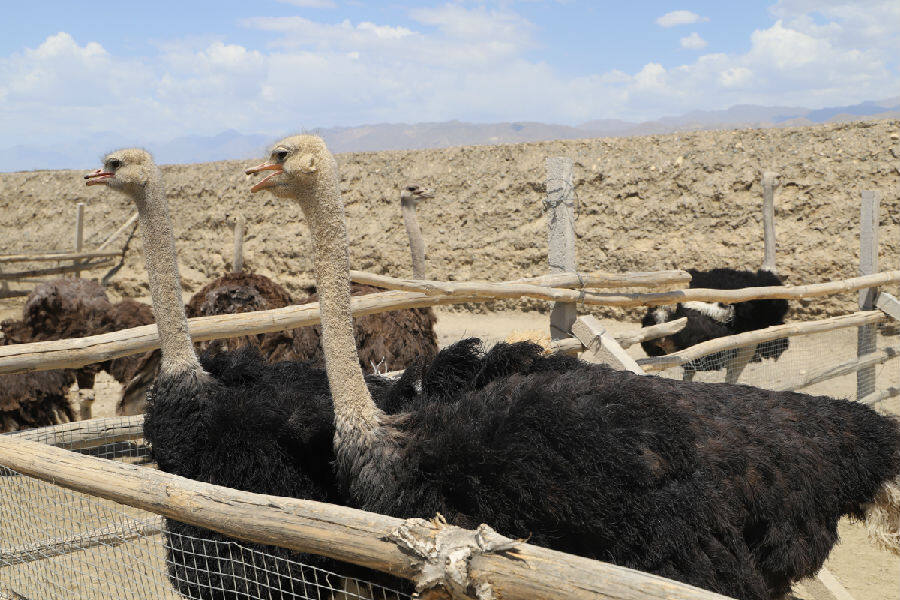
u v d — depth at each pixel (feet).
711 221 37.58
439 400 9.13
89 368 20.70
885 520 9.36
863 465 9.13
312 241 8.59
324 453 9.18
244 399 9.31
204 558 8.82
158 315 10.11
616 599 4.11
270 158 8.66
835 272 34.01
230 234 52.21
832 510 8.90
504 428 7.61
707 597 3.90
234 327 12.25
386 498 7.82
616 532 7.38
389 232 46.73
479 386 9.78
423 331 20.33
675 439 7.67
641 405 8.01
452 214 45.32
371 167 49.03
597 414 7.73
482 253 43.62
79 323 21.30
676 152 39.96
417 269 22.89
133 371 20.10
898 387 23.58
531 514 7.30
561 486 7.28
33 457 7.34
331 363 8.30
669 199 39.09
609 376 9.18
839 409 9.53
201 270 52.95
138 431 12.71
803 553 8.48
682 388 9.34
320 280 8.48
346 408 8.20
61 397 19.88
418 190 22.75
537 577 4.39
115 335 11.03
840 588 12.69
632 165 40.68
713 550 7.64
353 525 5.27
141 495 6.42
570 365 9.93
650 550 7.39
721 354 21.06
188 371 9.99
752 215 36.65
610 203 40.47
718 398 9.21
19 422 19.12
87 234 58.23
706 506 7.65
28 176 63.82
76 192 60.85
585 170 41.60
